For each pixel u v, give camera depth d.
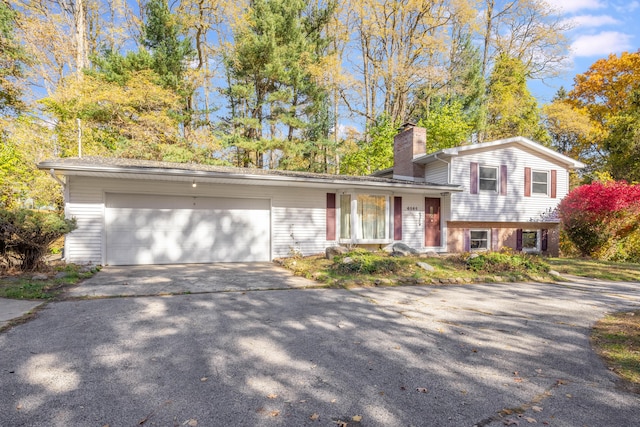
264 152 21.56
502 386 3.14
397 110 26.44
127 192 10.16
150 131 17.39
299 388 3.01
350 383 3.12
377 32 23.91
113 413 2.54
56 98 15.74
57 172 8.73
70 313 5.04
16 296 5.84
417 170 15.32
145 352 3.69
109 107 16.38
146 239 10.41
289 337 4.29
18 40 15.49
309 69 20.83
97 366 3.32
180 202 10.79
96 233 9.78
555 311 5.87
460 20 23.11
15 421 2.41
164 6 17.89
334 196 12.82
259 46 19.25
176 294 6.41
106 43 20.59
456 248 14.40
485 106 25.64
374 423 2.51
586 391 3.08
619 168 23.50
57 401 2.69
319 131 24.03
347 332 4.53
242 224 11.52
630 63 26.16
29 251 7.73
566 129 25.66
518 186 15.24
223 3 18.22
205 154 19.16
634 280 9.85
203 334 4.29
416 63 24.52
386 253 11.53
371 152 22.80
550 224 16.31
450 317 5.36
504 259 9.77
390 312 5.55
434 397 2.91
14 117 15.39
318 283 7.72
